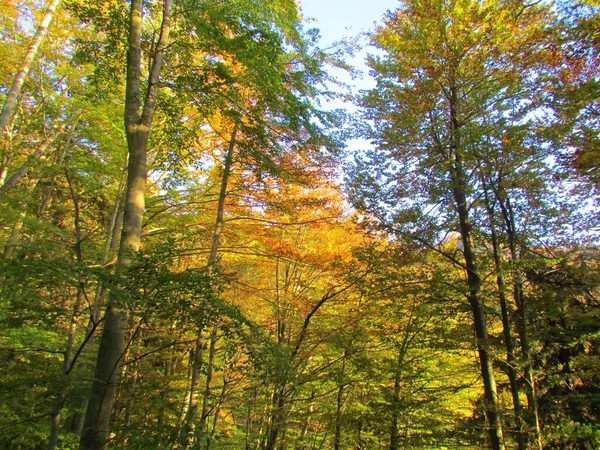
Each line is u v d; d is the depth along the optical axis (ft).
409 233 30.89
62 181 38.06
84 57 27.02
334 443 37.68
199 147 34.65
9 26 33.73
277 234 36.91
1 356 17.65
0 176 34.09
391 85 32.63
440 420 32.68
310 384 32.99
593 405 28.99
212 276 16.35
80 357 24.79
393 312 33.76
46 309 14.79
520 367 24.09
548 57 24.11
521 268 25.62
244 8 25.46
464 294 27.96
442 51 29.71
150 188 41.39
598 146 21.33
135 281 14.12
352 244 39.22
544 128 24.45
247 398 28.53
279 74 26.71
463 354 33.24
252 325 16.75
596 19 19.69
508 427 25.25
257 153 29.22
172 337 27.53
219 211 30.53
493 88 28.71
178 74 28.09
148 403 20.52
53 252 29.99
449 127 30.58
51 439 19.54
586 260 27.53
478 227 29.53
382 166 32.78
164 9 22.86
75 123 33.55
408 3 32.17
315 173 32.73
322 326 34.19
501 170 27.32
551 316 26.76
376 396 33.47
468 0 29.07
